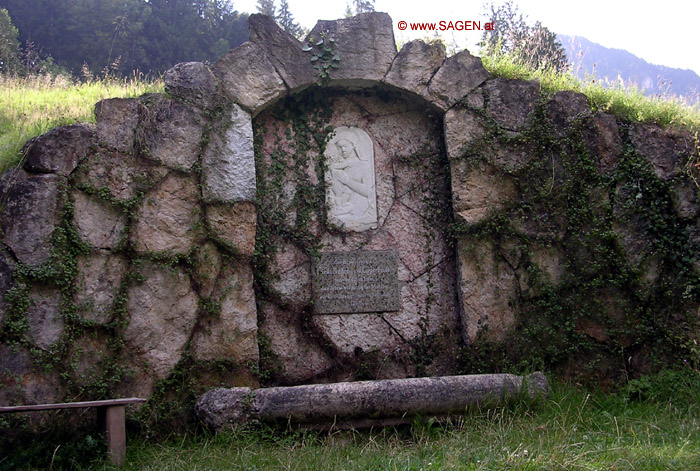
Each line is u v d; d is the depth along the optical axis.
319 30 6.39
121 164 5.44
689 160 6.26
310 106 6.56
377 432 4.99
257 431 4.80
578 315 6.00
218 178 5.74
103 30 17.52
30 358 4.82
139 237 5.39
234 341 5.56
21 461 4.43
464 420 4.93
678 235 6.11
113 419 4.36
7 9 17.05
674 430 4.58
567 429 4.57
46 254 5.01
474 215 6.18
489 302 6.07
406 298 6.38
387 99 6.71
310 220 6.34
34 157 5.16
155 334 5.30
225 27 20.75
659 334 5.94
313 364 6.12
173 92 5.78
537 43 7.83
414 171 6.61
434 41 6.52
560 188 6.18
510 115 6.34
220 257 5.67
